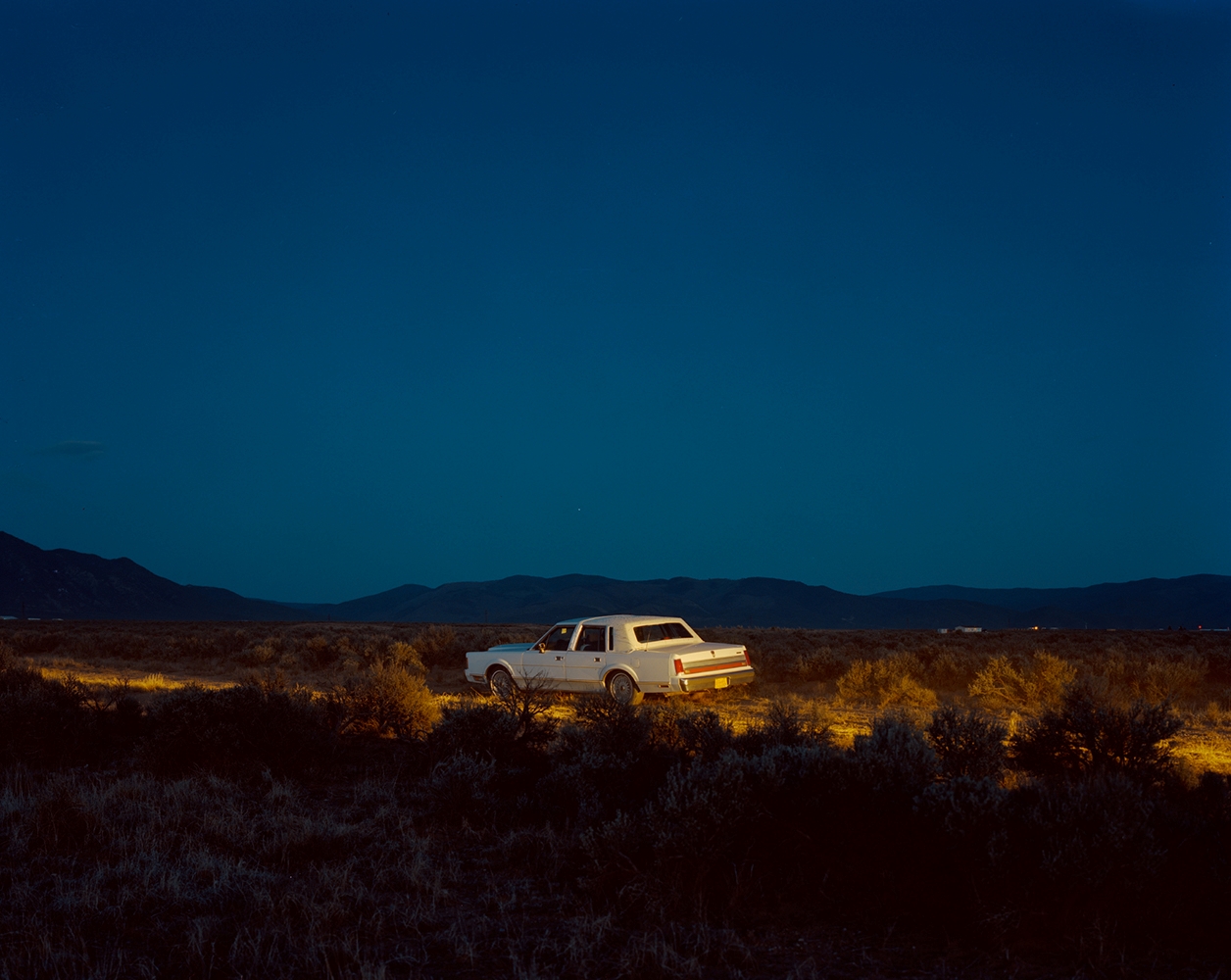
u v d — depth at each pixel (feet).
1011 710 52.60
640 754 27.32
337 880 20.07
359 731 40.19
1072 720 28.48
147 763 32.22
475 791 26.02
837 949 16.84
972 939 17.01
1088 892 16.97
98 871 20.40
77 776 31.91
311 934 17.28
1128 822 17.92
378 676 42.06
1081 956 16.07
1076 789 20.33
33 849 22.90
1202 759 35.06
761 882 19.35
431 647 96.02
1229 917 17.01
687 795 20.43
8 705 35.45
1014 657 83.15
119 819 25.23
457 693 65.26
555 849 22.27
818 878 19.85
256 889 19.57
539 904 19.34
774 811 20.59
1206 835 19.42
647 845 20.26
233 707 33.09
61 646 128.98
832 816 20.15
